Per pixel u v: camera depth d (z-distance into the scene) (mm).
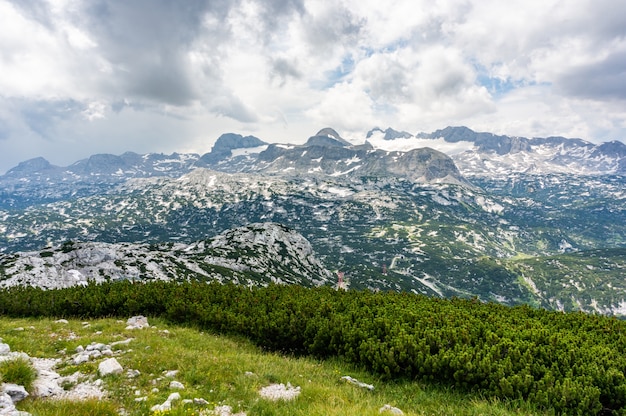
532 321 23953
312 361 19688
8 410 9281
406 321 22375
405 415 12266
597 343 19953
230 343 22000
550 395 13664
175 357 16203
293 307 25703
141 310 29828
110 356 16297
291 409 11648
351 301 29000
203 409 10984
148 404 11141
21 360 12438
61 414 9680
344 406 12195
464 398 14883
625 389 13492
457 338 18422
